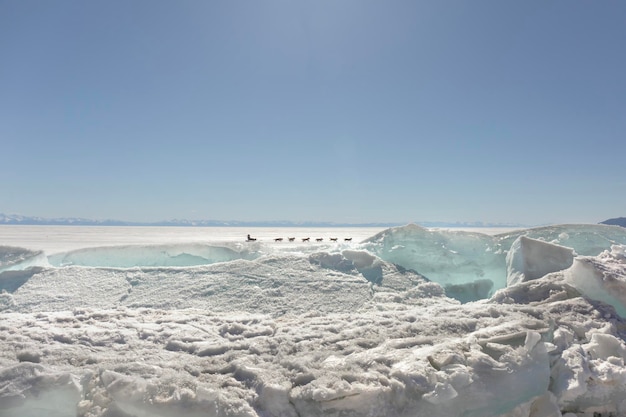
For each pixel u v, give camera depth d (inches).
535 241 276.5
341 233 3275.1
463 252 331.9
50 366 137.7
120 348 157.6
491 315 190.4
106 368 133.5
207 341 165.9
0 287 269.0
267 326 182.9
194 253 366.9
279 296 246.5
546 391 145.3
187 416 114.8
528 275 264.2
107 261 360.2
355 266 296.7
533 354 149.6
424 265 314.2
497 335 160.4
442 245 330.3
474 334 161.2
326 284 262.7
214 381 129.3
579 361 155.5
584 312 196.9
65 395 121.1
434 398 124.3
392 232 344.5
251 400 121.6
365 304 237.8
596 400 151.0
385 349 149.9
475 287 305.1
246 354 149.8
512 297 223.3
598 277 207.9
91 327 178.1
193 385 124.5
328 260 299.9
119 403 118.7
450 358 139.6
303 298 244.2
